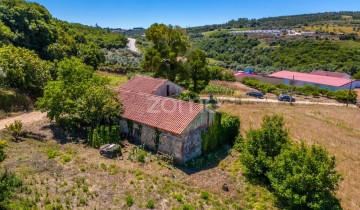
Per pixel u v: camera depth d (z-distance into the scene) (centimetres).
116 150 2691
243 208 2116
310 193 2125
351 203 2352
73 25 13350
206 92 6025
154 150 2867
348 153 3356
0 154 1973
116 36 14088
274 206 2212
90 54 7575
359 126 4562
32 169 2272
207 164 2789
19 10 6650
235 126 3347
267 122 2659
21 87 3888
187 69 5325
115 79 6481
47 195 1975
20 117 3491
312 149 2280
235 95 6050
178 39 5475
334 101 6725
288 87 7675
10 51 3878
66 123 3234
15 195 1912
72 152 2653
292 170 2197
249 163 2533
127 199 1988
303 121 4553
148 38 5516
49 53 6906
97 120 3050
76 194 2022
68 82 3141
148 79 4375
